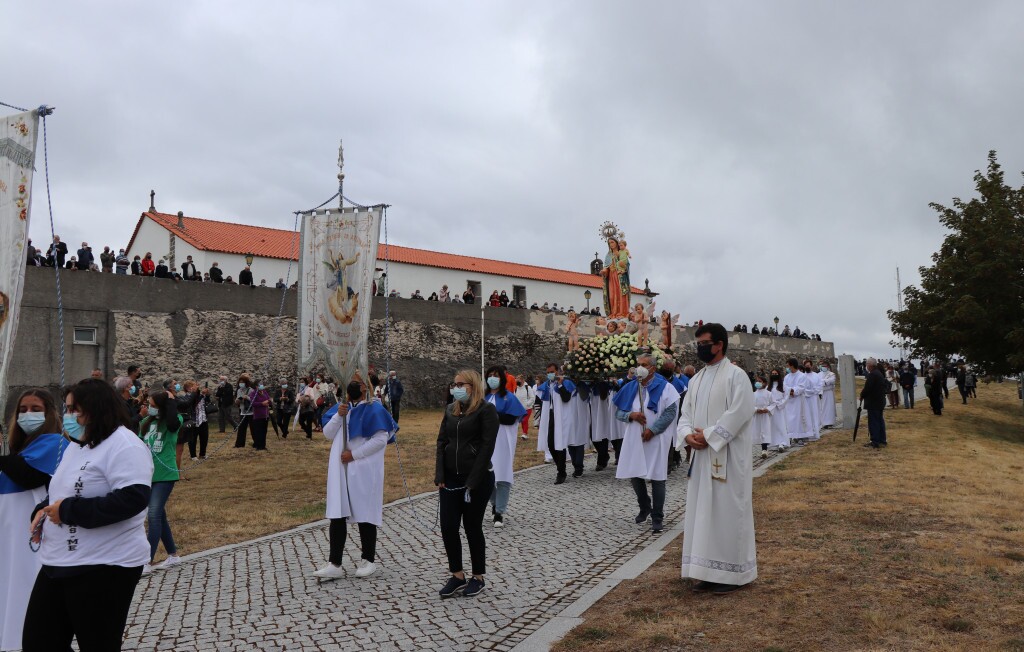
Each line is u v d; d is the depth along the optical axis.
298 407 22.61
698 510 6.39
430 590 7.03
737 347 53.00
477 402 6.92
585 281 52.59
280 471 15.92
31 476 5.08
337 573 7.54
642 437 9.43
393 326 34.25
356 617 6.27
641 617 5.79
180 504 12.09
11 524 5.18
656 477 9.34
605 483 13.55
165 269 27.55
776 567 6.88
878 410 16.22
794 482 11.72
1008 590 5.92
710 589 6.37
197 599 6.93
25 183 5.76
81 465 4.07
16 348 23.12
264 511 11.46
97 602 3.99
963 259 24.77
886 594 5.90
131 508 3.99
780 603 5.84
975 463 13.45
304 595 6.96
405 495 12.71
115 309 25.53
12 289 5.68
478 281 46.06
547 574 7.43
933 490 10.55
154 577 7.76
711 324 6.59
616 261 20.09
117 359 25.38
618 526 9.75
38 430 5.27
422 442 20.69
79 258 25.94
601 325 19.05
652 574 7.09
